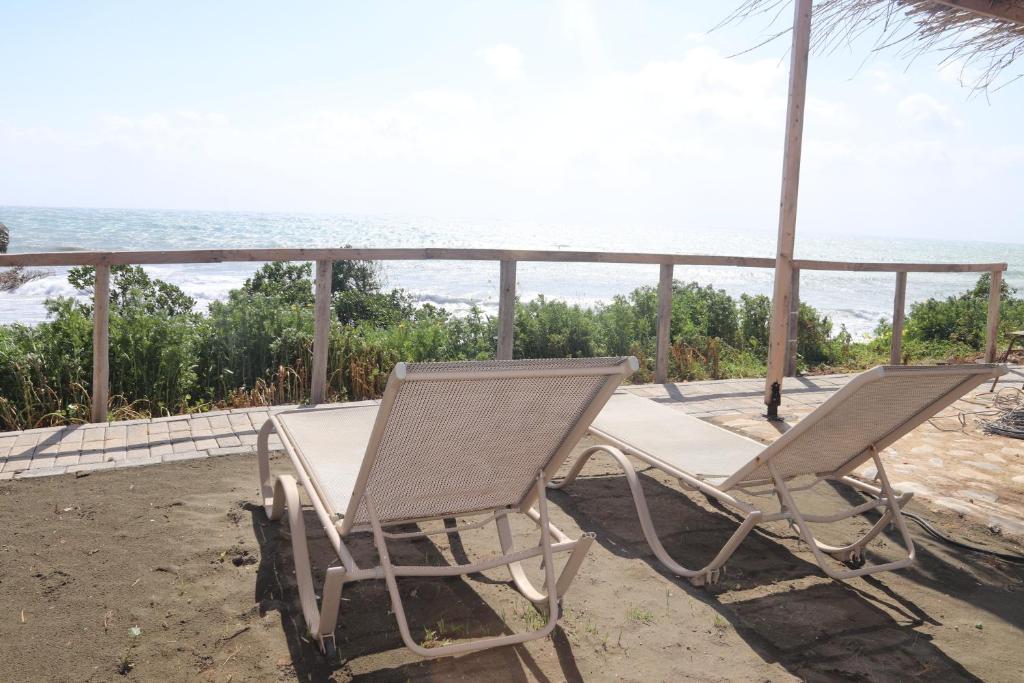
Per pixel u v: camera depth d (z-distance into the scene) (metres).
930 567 2.93
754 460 2.70
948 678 2.13
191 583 2.54
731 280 39.47
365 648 2.18
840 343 9.63
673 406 5.62
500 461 2.34
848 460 2.99
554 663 2.14
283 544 2.88
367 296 9.61
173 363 5.42
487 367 1.95
